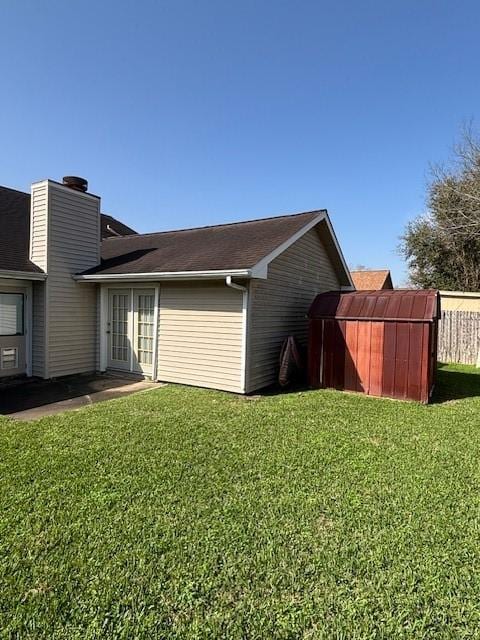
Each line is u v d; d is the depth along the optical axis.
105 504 3.13
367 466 4.00
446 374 10.81
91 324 9.62
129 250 10.64
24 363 8.64
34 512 2.99
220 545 2.62
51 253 8.55
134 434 4.91
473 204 18.45
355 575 2.35
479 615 2.05
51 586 2.21
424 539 2.72
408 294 7.71
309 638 1.90
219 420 5.62
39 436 4.79
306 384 8.81
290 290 9.38
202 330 8.09
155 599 2.13
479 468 3.99
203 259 8.02
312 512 3.07
